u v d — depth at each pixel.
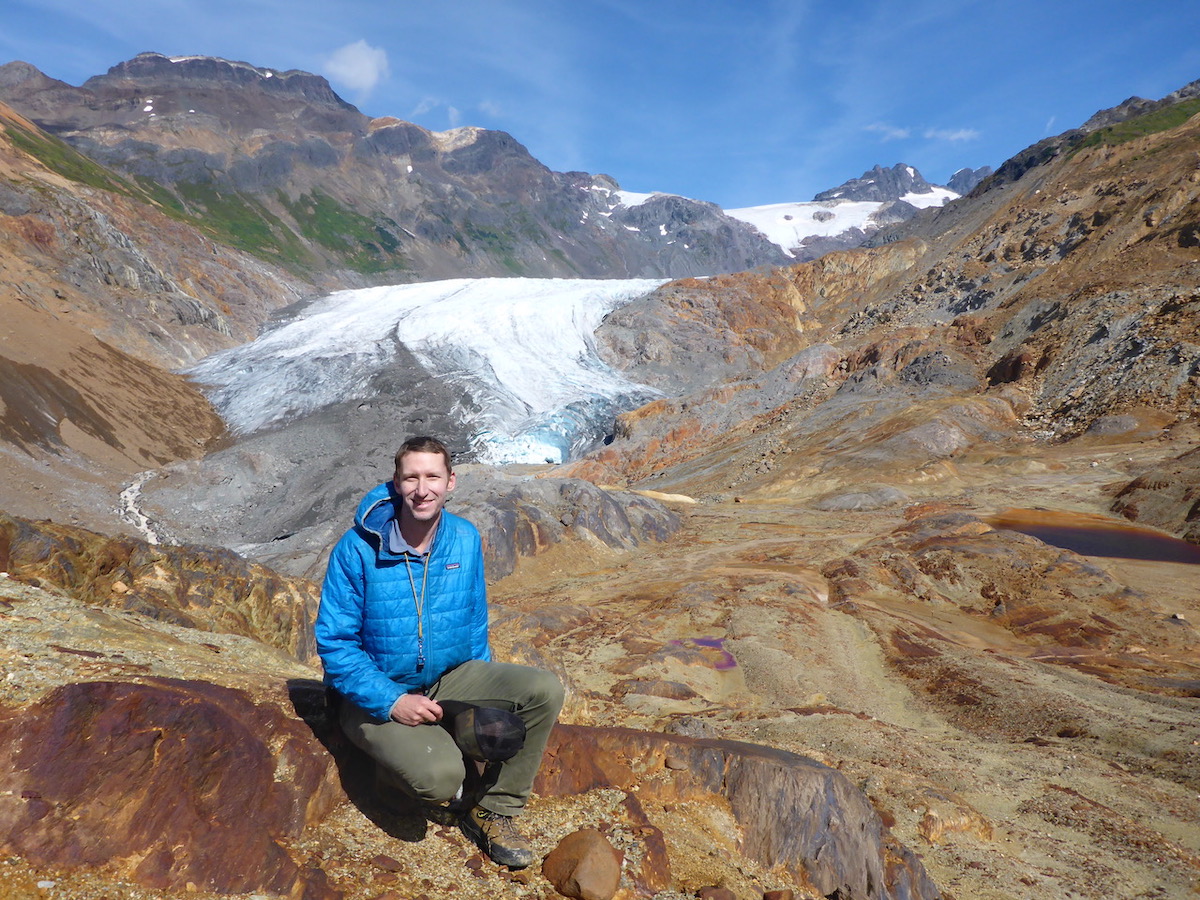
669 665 20.22
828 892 4.13
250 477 73.75
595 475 76.62
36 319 82.62
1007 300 86.12
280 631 8.94
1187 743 13.38
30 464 59.81
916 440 56.41
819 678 19.84
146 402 83.44
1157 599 27.64
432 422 92.25
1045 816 9.97
